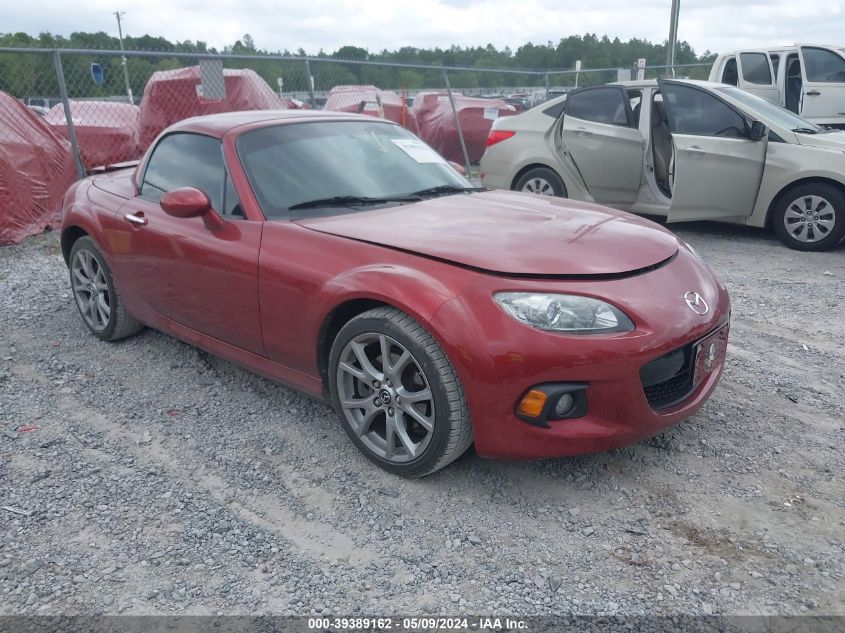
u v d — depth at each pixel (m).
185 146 3.98
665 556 2.58
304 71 10.65
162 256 3.84
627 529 2.72
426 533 2.72
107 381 4.08
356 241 3.08
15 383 4.05
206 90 8.42
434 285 2.76
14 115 7.50
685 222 8.74
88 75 8.91
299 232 3.25
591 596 2.38
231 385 4.01
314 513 2.85
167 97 9.60
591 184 7.86
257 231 3.39
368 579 2.47
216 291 3.57
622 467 3.15
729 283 6.04
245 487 3.03
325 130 3.98
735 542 2.64
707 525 2.75
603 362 2.63
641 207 7.71
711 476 3.08
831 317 5.13
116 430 3.52
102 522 2.79
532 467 3.15
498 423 2.71
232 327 3.58
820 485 3.00
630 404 2.73
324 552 2.62
